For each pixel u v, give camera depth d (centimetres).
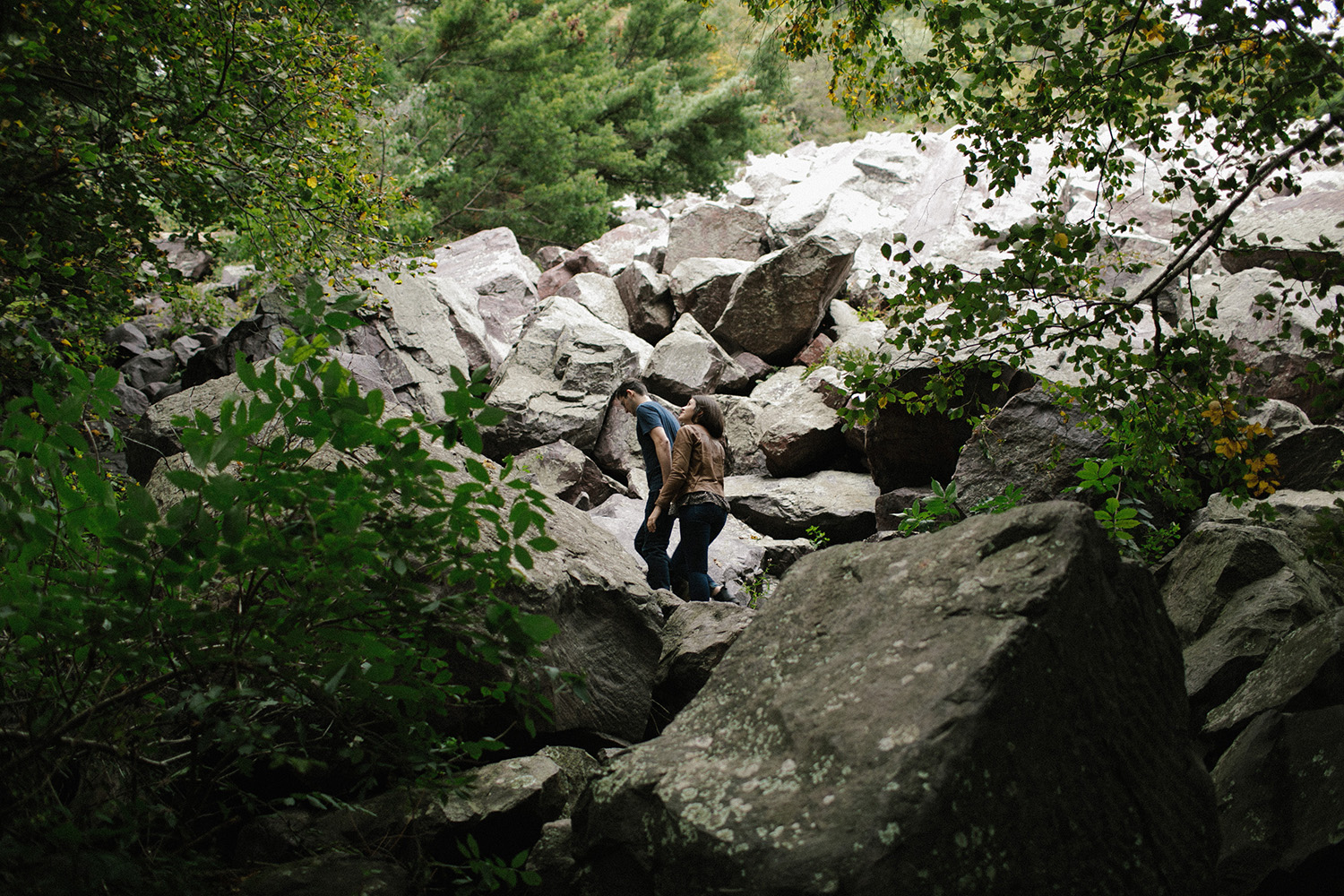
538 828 278
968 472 671
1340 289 835
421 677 234
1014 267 329
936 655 204
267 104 511
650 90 2094
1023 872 185
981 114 351
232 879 239
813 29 397
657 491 593
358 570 216
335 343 205
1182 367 327
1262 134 315
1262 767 265
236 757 254
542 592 328
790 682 224
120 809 213
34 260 402
